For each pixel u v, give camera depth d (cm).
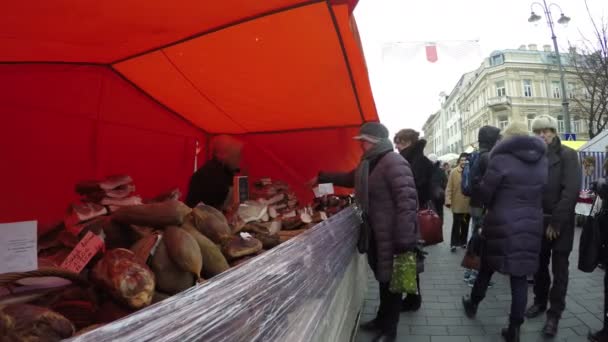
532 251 325
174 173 463
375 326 379
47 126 314
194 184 331
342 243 276
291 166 541
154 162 434
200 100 380
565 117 1642
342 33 221
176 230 121
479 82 4828
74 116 328
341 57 255
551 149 373
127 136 391
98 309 103
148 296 100
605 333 344
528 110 4506
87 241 122
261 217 259
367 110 386
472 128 5181
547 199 374
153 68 299
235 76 305
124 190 164
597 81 1769
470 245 435
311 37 228
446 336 373
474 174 487
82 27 193
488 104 4594
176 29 219
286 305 138
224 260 137
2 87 273
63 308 104
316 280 186
